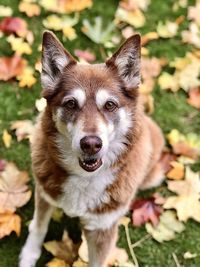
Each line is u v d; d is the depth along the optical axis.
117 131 0.81
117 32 1.33
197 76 1.26
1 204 0.99
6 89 1.18
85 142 0.75
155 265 0.99
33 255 0.96
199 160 1.13
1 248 0.98
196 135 1.17
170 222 1.03
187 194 1.06
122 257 0.96
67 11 1.34
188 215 1.03
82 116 0.78
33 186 1.05
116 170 0.84
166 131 1.18
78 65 0.83
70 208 0.87
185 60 1.28
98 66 0.83
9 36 1.26
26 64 1.21
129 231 1.02
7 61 1.19
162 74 1.26
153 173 1.04
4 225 0.96
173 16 1.40
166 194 1.08
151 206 1.05
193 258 1.00
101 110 0.79
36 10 1.32
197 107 1.22
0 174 1.04
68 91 0.80
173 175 1.09
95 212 0.86
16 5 1.34
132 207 1.04
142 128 0.86
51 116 0.82
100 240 0.88
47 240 1.00
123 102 0.81
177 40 1.35
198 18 1.38
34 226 0.95
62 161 0.83
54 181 0.85
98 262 0.89
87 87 0.80
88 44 1.30
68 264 0.94
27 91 1.19
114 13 1.38
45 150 0.85
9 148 1.10
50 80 0.82
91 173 0.83
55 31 1.30
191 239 1.03
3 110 1.15
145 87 1.21
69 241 0.97
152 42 1.33
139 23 1.35
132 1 1.37
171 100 1.23
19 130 1.11
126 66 0.82
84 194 0.85
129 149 0.84
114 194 0.85
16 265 0.96
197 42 1.34
